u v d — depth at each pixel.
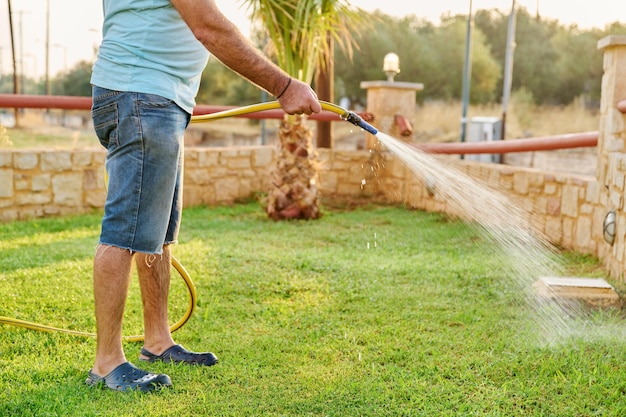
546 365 3.04
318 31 7.43
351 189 9.48
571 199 6.00
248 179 9.03
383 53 31.02
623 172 4.82
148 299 3.17
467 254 5.71
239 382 2.93
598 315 3.90
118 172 2.79
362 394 2.77
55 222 7.24
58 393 2.77
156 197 2.81
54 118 45.38
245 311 3.99
